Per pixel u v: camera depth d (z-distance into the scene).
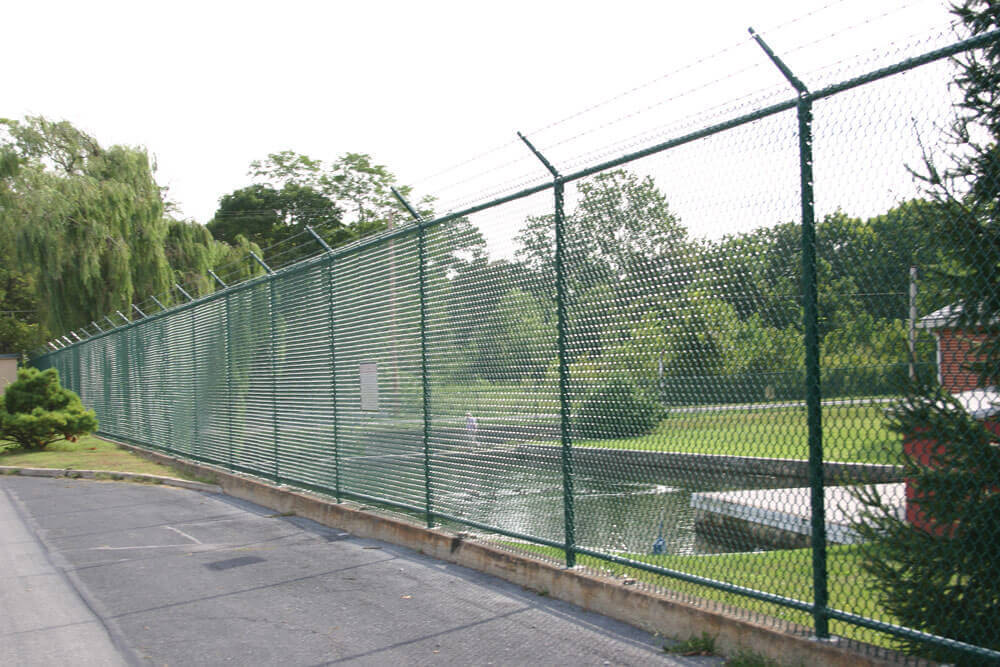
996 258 3.30
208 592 6.40
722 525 4.46
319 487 9.78
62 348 28.42
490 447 6.55
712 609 4.43
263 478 11.62
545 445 5.88
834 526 3.87
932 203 3.46
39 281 29.00
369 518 8.29
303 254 48.59
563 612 5.23
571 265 5.62
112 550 8.28
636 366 5.05
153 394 17.48
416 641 4.89
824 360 3.88
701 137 4.58
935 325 3.47
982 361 3.35
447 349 7.14
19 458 17.73
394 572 6.68
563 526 5.70
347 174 49.78
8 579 7.17
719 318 4.46
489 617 5.26
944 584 3.45
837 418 3.82
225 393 13.11
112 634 5.42
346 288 9.10
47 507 11.53
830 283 3.87
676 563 4.76
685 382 4.67
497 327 6.44
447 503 7.19
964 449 3.38
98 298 29.31
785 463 4.09
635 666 4.20
